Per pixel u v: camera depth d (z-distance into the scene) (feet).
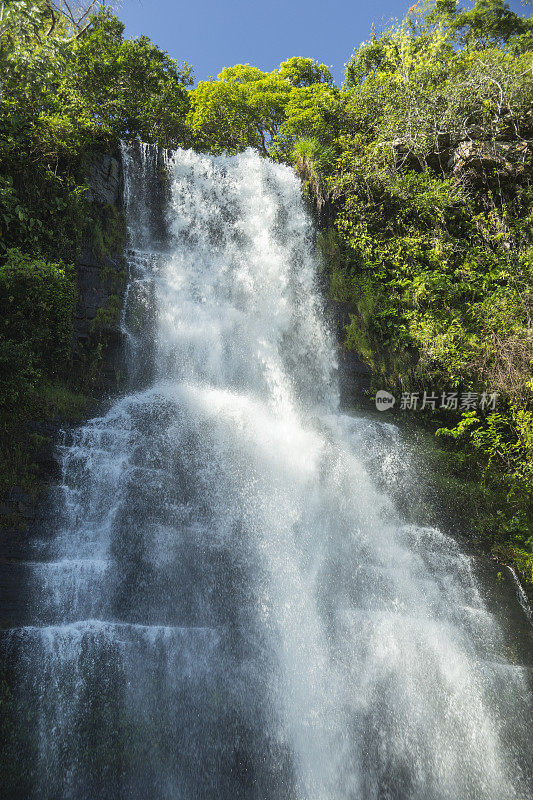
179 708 21.86
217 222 43.34
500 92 45.29
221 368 37.86
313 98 61.11
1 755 19.48
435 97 47.16
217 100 70.49
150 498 27.45
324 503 31.32
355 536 30.68
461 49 54.03
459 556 31.53
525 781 24.23
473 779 23.70
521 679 26.89
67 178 35.27
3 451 25.63
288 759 22.02
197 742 21.43
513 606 30.07
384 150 47.60
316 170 47.47
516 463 36.29
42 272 29.01
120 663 22.04
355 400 39.91
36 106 35.70
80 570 24.04
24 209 32.45
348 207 46.03
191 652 23.24
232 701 22.63
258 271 43.06
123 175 39.96
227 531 27.76
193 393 34.65
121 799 19.77
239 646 24.18
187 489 28.55
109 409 30.30
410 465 36.17
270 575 27.02
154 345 35.58
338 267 44.29
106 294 34.65
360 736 23.32
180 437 30.30
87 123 37.32
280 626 25.46
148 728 21.12
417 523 33.04
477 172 47.24
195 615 24.80
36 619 22.34
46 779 19.49
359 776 22.47
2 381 27.02
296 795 21.40
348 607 27.45
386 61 56.75
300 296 43.27
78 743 20.24
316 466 32.91
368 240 44.62
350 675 24.82
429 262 44.78
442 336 39.27
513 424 37.60
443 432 37.70
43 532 24.50
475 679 26.35
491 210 46.68
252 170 46.16
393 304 42.83
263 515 29.25
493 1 59.31
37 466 25.90
